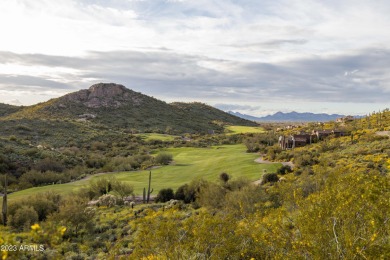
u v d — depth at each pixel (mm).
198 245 10398
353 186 10180
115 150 108625
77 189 58906
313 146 80312
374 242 7266
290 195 13750
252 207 26250
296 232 9844
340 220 8727
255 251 10320
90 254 23078
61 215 30391
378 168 43719
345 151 64375
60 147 104562
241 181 44531
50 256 18891
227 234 10609
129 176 71625
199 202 40156
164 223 10859
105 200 46812
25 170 72562
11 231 30266
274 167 63312
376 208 7992
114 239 27453
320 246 8281
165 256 10297
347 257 7488
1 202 42875
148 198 48562
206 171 69812
